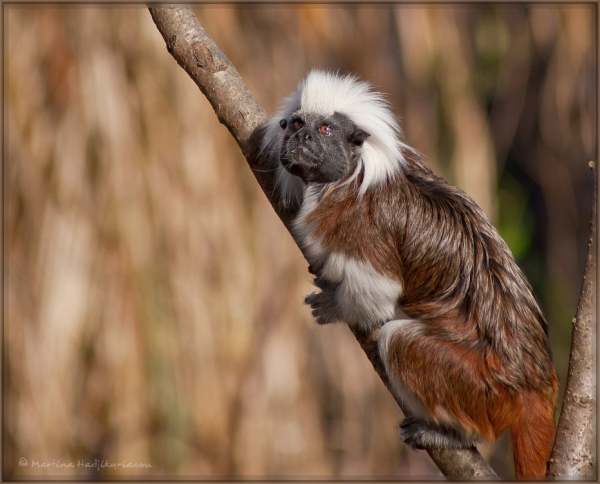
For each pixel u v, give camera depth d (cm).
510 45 1716
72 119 1235
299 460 1260
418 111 1405
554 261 1709
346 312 801
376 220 795
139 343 1228
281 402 1262
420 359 762
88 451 1234
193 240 1238
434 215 804
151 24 1248
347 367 1340
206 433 1238
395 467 1348
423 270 796
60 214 1225
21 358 1223
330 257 796
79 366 1232
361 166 811
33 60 1241
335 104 814
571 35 1572
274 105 1297
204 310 1236
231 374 1245
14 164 1231
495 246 807
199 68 807
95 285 1230
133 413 1231
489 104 1742
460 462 755
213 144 1258
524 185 1822
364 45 1380
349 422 1332
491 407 759
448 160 1415
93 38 1245
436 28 1429
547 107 1630
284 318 1269
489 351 768
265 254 1268
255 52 1313
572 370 657
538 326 797
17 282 1228
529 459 750
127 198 1227
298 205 847
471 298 783
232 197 1259
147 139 1238
